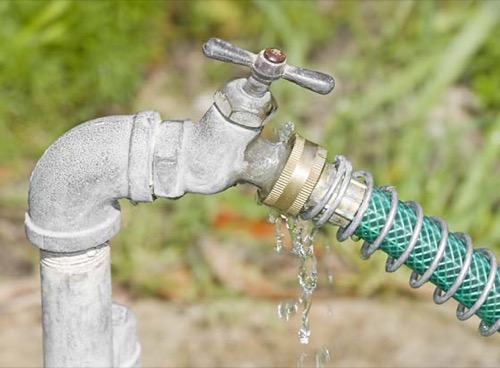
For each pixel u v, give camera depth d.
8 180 1.10
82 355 0.56
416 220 0.54
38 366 0.91
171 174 0.53
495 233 1.05
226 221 1.06
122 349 0.59
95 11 1.16
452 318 0.97
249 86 0.51
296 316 0.97
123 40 1.17
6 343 0.93
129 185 0.53
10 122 1.15
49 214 0.54
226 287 1.00
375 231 0.54
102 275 0.56
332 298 0.99
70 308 0.55
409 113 1.17
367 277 1.00
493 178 1.09
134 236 1.03
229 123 0.52
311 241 0.57
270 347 0.94
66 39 1.16
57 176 0.53
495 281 0.56
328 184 0.53
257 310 0.97
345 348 0.93
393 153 1.13
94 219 0.54
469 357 0.93
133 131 0.53
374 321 0.96
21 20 1.16
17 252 1.03
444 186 1.09
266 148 0.53
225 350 0.93
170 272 1.01
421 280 0.55
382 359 0.92
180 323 0.96
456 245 0.55
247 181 0.54
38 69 1.15
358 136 1.15
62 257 0.55
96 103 1.17
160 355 0.93
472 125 1.16
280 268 1.02
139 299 0.99
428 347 0.94
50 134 1.15
